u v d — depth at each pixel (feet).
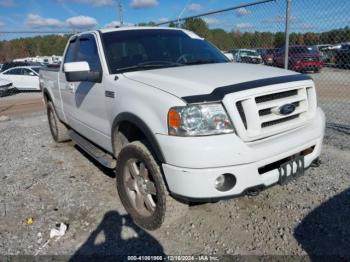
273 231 9.77
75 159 17.01
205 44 14.53
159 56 12.51
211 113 8.18
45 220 10.98
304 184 12.56
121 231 10.17
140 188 10.14
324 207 10.92
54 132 20.22
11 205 12.14
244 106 8.41
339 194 11.72
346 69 28.58
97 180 14.06
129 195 10.62
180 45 13.51
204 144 8.00
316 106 10.53
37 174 15.15
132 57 12.17
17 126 26.99
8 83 52.90
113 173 14.75
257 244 9.23
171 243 9.48
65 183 13.89
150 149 9.39
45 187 13.60
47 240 9.86
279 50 24.13
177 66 11.90
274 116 9.04
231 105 8.21
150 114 8.96
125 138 11.21
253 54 25.31
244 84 8.71
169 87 9.07
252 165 8.32
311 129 9.89
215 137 8.10
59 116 18.69
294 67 31.07
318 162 10.71
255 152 8.32
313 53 30.22
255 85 8.71
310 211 10.71
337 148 16.37
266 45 24.62
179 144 8.12
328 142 17.34
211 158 7.98
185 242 9.49
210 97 8.24
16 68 56.75
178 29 14.96
